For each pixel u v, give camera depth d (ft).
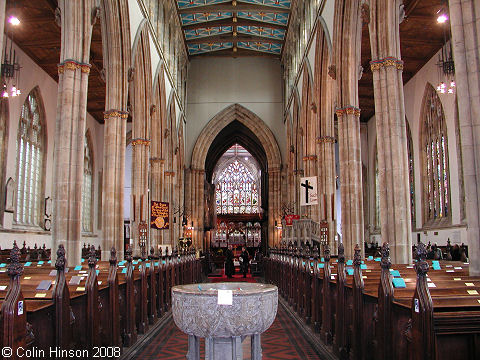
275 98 115.85
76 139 41.78
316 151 78.79
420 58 79.82
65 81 41.91
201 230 111.24
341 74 56.85
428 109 83.20
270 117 114.93
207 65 117.08
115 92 56.13
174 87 93.56
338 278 25.44
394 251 41.63
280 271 59.77
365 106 103.24
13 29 66.85
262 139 114.83
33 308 15.34
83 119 42.37
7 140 68.49
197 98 115.75
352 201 54.75
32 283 22.41
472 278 21.30
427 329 13.44
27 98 76.33
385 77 44.11
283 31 104.27
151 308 36.32
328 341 28.55
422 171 85.46
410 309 15.14
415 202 88.12
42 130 81.56
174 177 94.73
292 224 75.87
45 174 81.35
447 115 74.43
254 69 116.98
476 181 24.79
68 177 40.91
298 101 91.81
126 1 56.44
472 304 15.14
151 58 72.43
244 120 115.65
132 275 29.53
